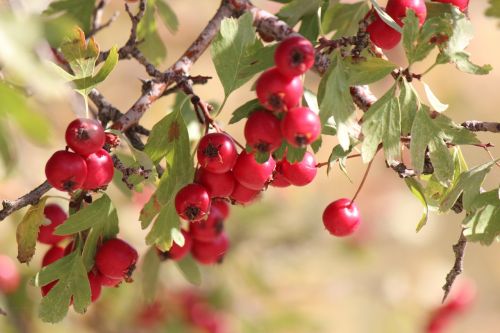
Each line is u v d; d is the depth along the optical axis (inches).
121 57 23.9
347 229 23.6
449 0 23.0
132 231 32.1
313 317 37.4
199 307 35.1
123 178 22.3
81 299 22.6
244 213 35.3
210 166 22.1
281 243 36.8
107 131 22.2
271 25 23.6
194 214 22.2
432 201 23.2
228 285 35.6
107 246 22.8
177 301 34.9
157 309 33.3
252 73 22.4
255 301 36.4
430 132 22.3
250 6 23.9
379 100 22.2
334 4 24.5
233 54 22.5
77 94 22.9
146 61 23.5
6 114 19.2
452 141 22.4
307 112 21.5
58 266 22.6
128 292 32.0
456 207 23.3
